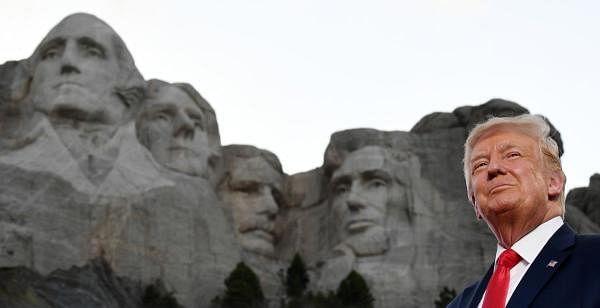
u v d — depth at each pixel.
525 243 6.16
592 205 49.31
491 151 6.52
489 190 6.38
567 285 5.77
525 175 6.33
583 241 5.99
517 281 6.05
